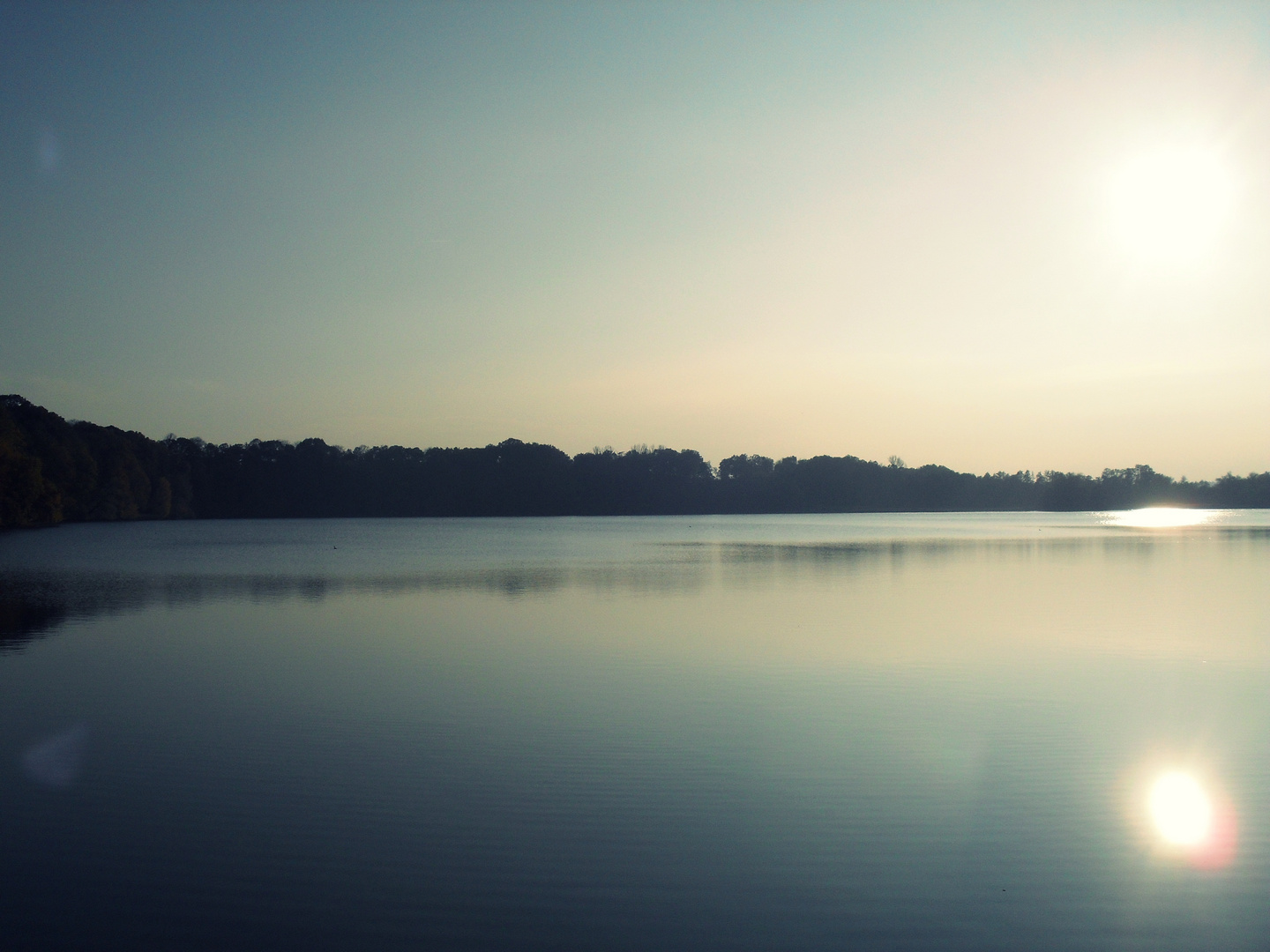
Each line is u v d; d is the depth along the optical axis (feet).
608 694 61.36
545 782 43.29
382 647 79.10
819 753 47.98
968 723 53.88
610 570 162.40
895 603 111.55
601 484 645.10
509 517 612.29
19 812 39.40
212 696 60.44
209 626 91.86
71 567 167.32
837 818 38.99
